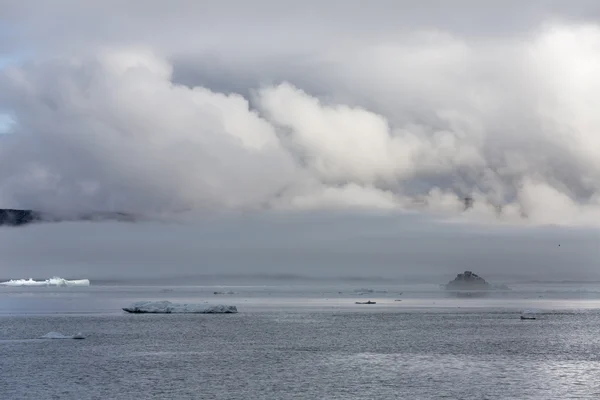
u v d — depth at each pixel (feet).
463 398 404.36
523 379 469.57
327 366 535.60
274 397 411.54
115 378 476.95
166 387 443.73
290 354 616.80
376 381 462.60
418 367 529.04
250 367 530.27
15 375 488.44
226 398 408.87
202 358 587.27
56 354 609.01
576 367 528.22
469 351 637.71
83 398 410.31
